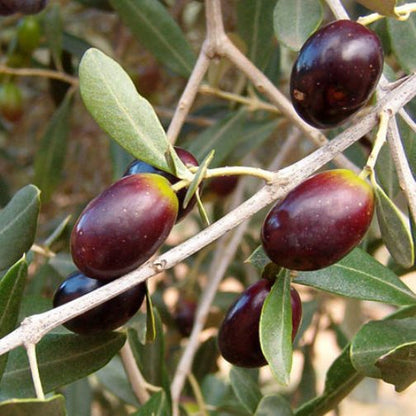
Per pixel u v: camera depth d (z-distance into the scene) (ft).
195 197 0.59
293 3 0.75
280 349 0.57
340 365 0.74
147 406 0.78
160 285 1.57
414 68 0.78
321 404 0.75
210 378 1.25
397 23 0.79
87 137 1.81
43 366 0.67
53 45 1.24
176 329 1.38
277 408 0.74
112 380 1.09
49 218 1.84
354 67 0.56
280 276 0.59
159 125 0.60
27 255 0.73
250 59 1.07
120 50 1.49
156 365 0.83
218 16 0.86
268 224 0.54
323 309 1.50
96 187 1.83
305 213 0.53
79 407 1.09
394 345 0.66
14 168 1.88
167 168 0.59
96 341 0.67
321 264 0.54
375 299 0.70
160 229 0.54
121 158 1.13
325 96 0.57
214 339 1.24
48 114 1.84
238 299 0.63
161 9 1.07
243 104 1.23
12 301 0.60
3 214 0.71
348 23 0.58
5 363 0.60
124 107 0.60
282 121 1.29
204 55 0.86
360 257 0.72
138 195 0.54
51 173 1.24
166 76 1.63
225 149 1.11
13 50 1.32
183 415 1.02
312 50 0.57
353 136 0.59
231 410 1.11
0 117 1.61
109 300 0.59
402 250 0.59
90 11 1.78
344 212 0.54
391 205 0.56
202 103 1.61
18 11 0.89
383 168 0.77
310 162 0.58
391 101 0.60
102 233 0.53
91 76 0.60
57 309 0.53
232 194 1.49
